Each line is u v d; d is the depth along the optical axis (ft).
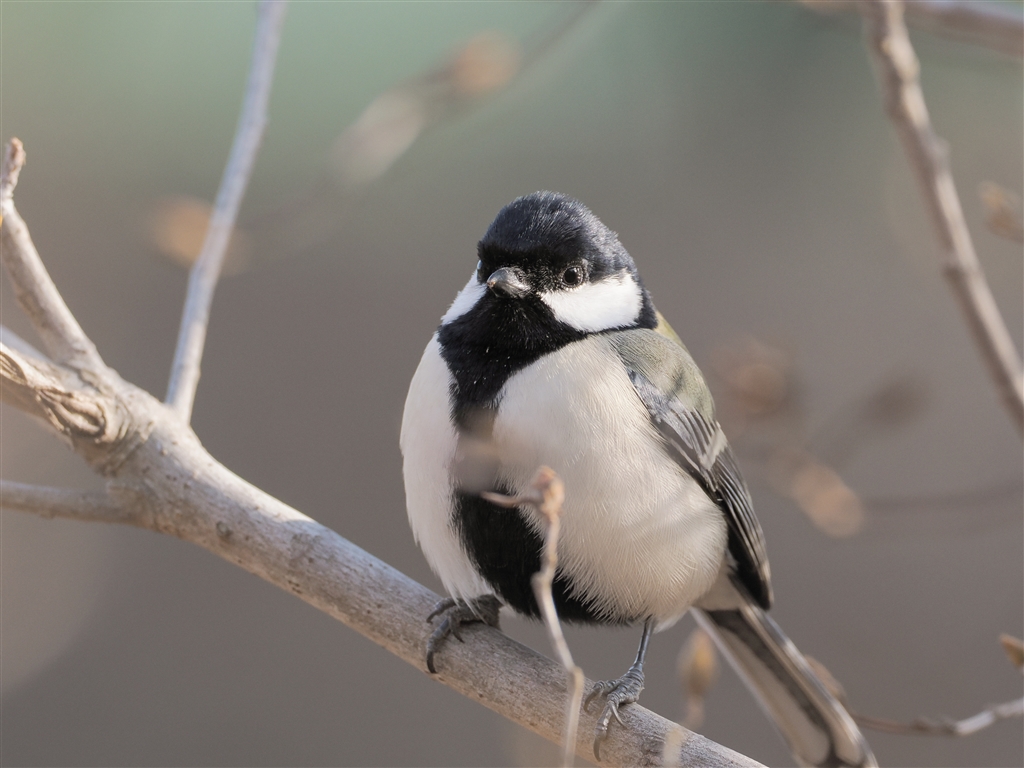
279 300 46.68
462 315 19.40
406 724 38.40
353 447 43.80
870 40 19.36
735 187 48.98
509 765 34.47
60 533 42.60
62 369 17.28
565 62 27.76
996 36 21.09
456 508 18.67
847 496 25.16
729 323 46.11
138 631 40.55
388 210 48.98
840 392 43.55
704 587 20.52
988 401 42.52
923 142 19.27
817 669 22.50
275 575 17.43
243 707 38.75
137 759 37.50
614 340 19.43
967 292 19.51
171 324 46.44
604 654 37.32
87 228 47.42
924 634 36.68
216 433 43.70
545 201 20.03
